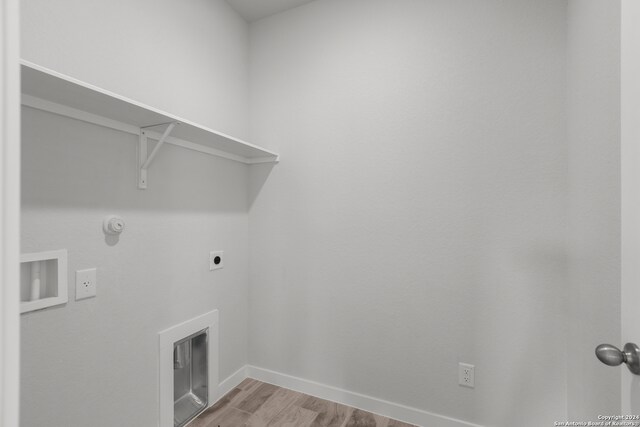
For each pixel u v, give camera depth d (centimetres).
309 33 187
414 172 158
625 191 67
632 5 64
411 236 159
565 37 129
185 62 158
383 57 166
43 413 103
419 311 157
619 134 80
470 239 147
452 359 150
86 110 112
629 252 65
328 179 180
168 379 147
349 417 162
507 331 140
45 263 105
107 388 122
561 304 130
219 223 181
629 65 66
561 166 130
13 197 30
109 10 122
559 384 131
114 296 125
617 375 82
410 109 159
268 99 200
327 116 180
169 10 149
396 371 162
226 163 186
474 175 146
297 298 189
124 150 128
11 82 30
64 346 108
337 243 177
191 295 162
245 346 203
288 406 172
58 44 105
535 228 135
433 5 154
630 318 64
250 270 205
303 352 187
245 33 204
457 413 149
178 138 152
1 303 30
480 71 144
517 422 138
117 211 125
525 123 136
